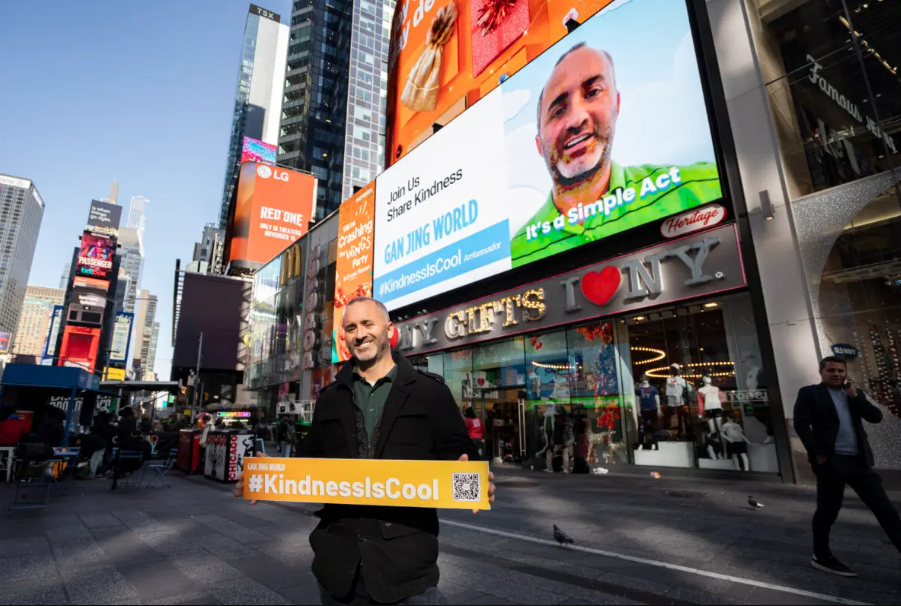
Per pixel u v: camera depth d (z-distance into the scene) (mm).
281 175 58031
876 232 8805
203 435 13664
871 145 9117
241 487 2131
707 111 11195
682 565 4367
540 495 8734
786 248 9719
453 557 4836
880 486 3969
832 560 4059
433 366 19047
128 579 4082
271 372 37969
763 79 10586
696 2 11859
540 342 14750
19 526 6312
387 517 1874
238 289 52094
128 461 10211
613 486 9758
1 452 10930
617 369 12633
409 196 21609
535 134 15383
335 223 29719
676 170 11477
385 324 2217
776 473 9586
